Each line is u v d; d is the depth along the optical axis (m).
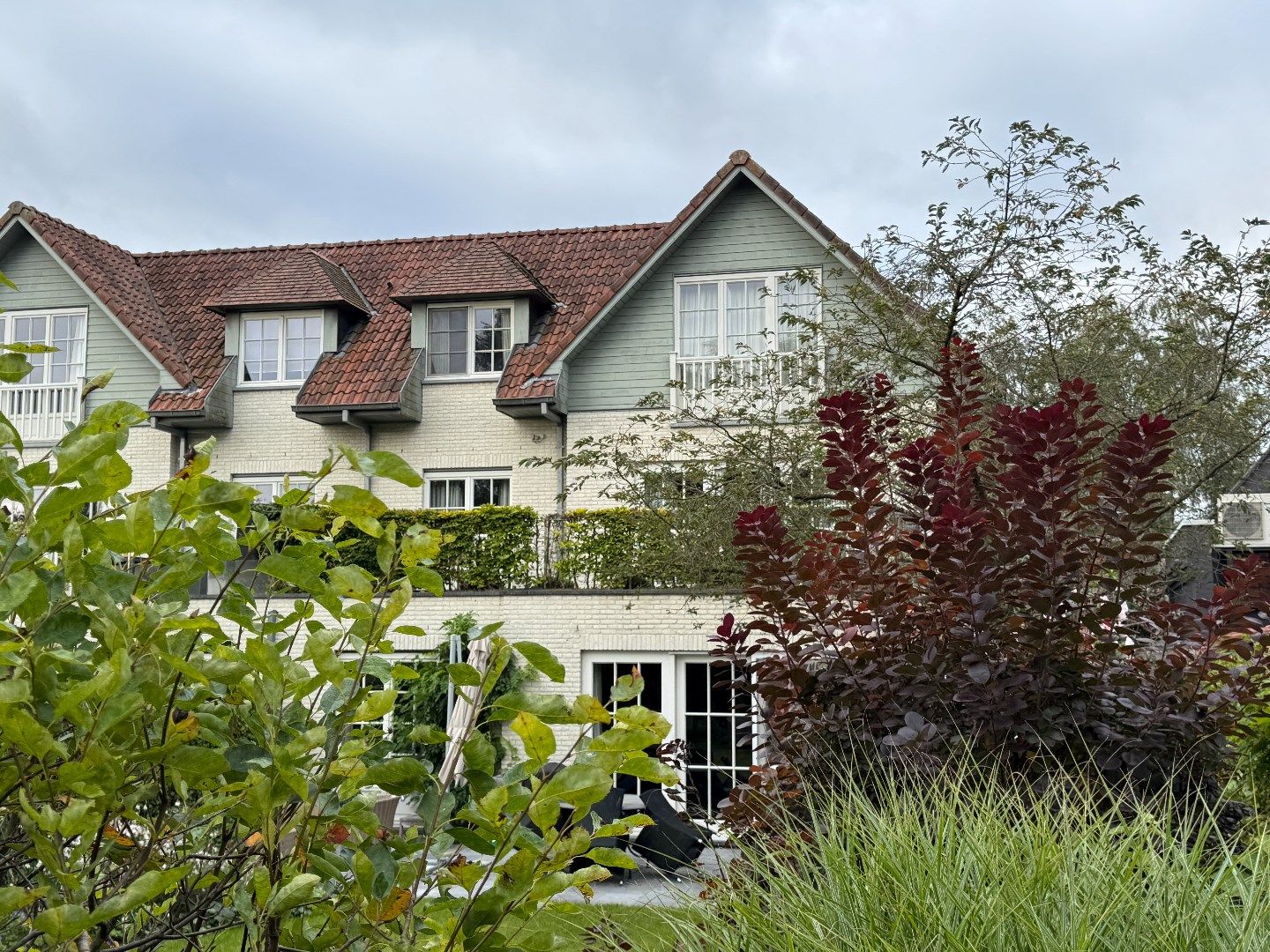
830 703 4.86
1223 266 8.41
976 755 4.39
